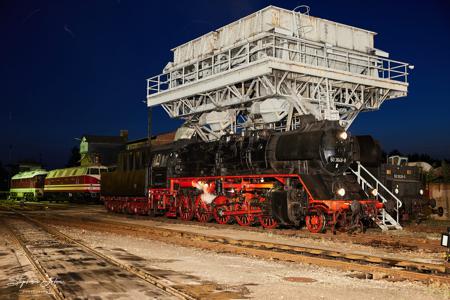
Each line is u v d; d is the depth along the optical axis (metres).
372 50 26.53
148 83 30.94
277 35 21.81
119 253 11.02
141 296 6.92
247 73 22.70
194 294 6.90
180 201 22.02
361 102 25.39
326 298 6.83
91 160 56.03
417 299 6.81
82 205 41.41
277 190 16.44
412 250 11.59
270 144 17.30
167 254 10.99
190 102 29.61
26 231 17.06
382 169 20.36
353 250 11.64
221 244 12.11
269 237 14.46
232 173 18.92
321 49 25.00
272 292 7.15
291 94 22.98
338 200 15.04
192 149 21.84
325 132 15.91
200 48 28.53
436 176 27.45
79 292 7.14
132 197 26.64
